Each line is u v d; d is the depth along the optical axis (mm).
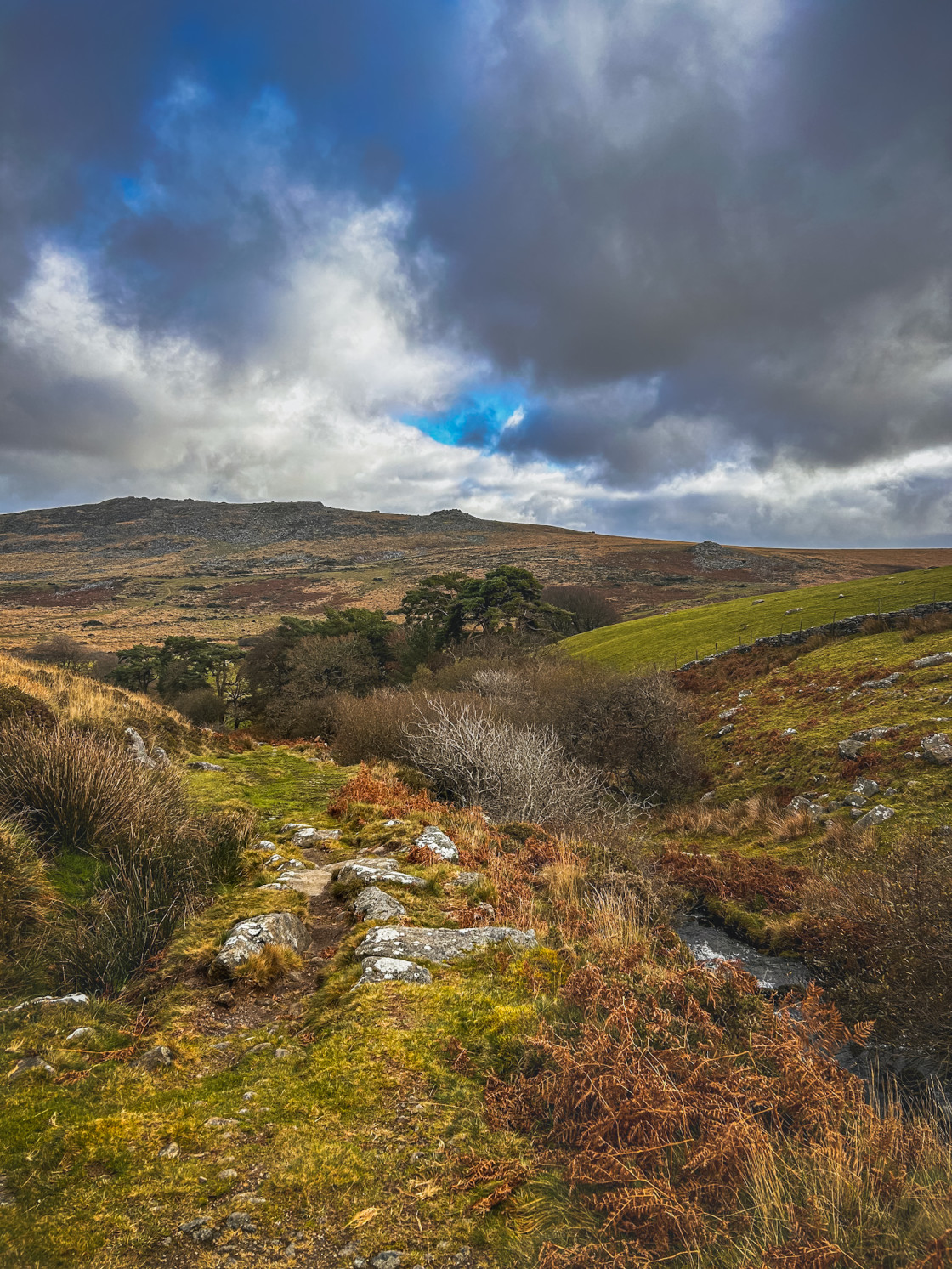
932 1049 5598
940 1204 2641
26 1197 2500
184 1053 3648
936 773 12141
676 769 17266
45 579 194125
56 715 9086
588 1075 3172
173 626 123375
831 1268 2324
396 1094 3262
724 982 4480
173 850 6352
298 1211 2523
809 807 13195
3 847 5207
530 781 12305
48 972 4406
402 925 5395
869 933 7160
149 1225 2418
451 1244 2408
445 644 44062
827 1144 2967
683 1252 2426
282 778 13117
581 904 6949
